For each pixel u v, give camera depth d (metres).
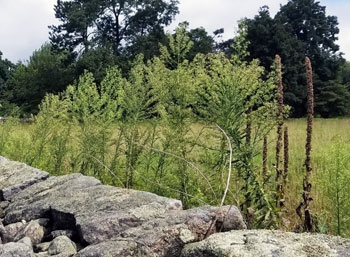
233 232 2.36
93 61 45.22
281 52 48.25
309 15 59.66
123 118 5.55
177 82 5.01
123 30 53.25
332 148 4.56
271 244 2.15
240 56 4.84
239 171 4.15
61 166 6.39
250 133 4.35
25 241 2.78
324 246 2.13
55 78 48.59
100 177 5.57
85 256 2.38
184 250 2.33
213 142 4.76
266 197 3.65
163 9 53.12
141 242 2.40
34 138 6.73
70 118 6.47
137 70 5.57
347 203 4.32
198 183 4.84
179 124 4.96
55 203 3.22
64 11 51.47
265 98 4.52
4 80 66.44
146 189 5.05
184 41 5.39
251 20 51.28
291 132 12.75
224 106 4.37
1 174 4.34
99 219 2.76
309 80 4.07
